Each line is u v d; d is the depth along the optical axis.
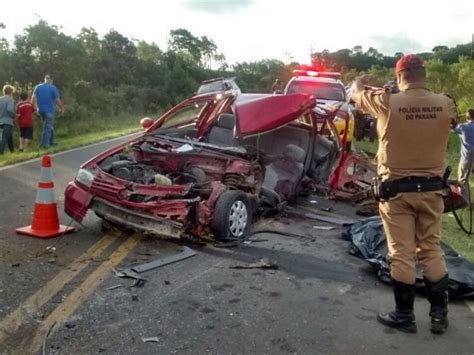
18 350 3.69
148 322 4.19
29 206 7.60
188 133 8.08
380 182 4.23
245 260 5.78
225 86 16.03
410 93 4.13
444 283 4.21
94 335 3.94
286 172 8.27
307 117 8.55
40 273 5.10
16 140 16.41
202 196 6.57
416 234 4.30
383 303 4.76
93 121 24.36
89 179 6.43
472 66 26.03
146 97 35.03
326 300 4.78
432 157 4.11
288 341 3.98
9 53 27.44
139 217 6.12
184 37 59.78
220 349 3.82
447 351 3.93
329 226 7.41
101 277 5.06
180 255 5.79
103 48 37.50
